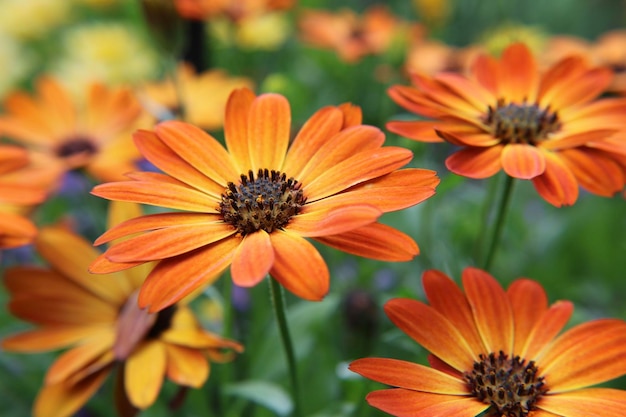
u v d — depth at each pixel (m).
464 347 0.26
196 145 0.28
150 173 0.27
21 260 0.38
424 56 0.46
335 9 0.70
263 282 0.36
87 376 0.30
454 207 0.43
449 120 0.30
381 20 0.49
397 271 0.38
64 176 0.40
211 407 0.35
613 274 0.44
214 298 0.31
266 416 0.34
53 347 0.30
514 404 0.26
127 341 0.29
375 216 0.24
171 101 0.39
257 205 0.26
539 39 0.52
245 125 0.28
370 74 0.49
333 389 0.34
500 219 0.30
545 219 0.47
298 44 0.56
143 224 0.26
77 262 0.31
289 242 0.25
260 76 0.51
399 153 0.26
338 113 0.28
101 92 0.40
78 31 0.55
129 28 0.56
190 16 0.40
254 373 0.34
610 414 0.25
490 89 0.32
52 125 0.39
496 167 0.29
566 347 0.27
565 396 0.26
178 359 0.29
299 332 0.34
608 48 0.48
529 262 0.43
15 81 0.54
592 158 0.29
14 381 0.35
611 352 0.26
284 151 0.28
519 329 0.27
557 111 0.31
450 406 0.25
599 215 0.45
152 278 0.25
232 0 0.46
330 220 0.24
